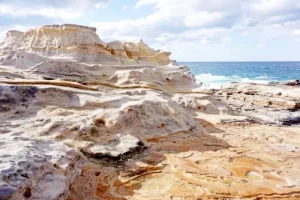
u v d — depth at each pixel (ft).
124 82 53.01
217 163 26.58
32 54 57.11
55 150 21.79
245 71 278.05
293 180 23.76
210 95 58.34
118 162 25.27
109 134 29.45
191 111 48.96
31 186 16.11
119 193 20.13
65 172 19.49
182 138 33.53
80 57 61.16
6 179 14.97
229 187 21.86
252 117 53.98
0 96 30.45
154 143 30.73
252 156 29.12
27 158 17.67
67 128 27.71
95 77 52.75
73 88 39.50
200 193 20.68
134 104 34.55
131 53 75.61
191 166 25.46
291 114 60.13
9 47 68.13
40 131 26.43
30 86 33.19
